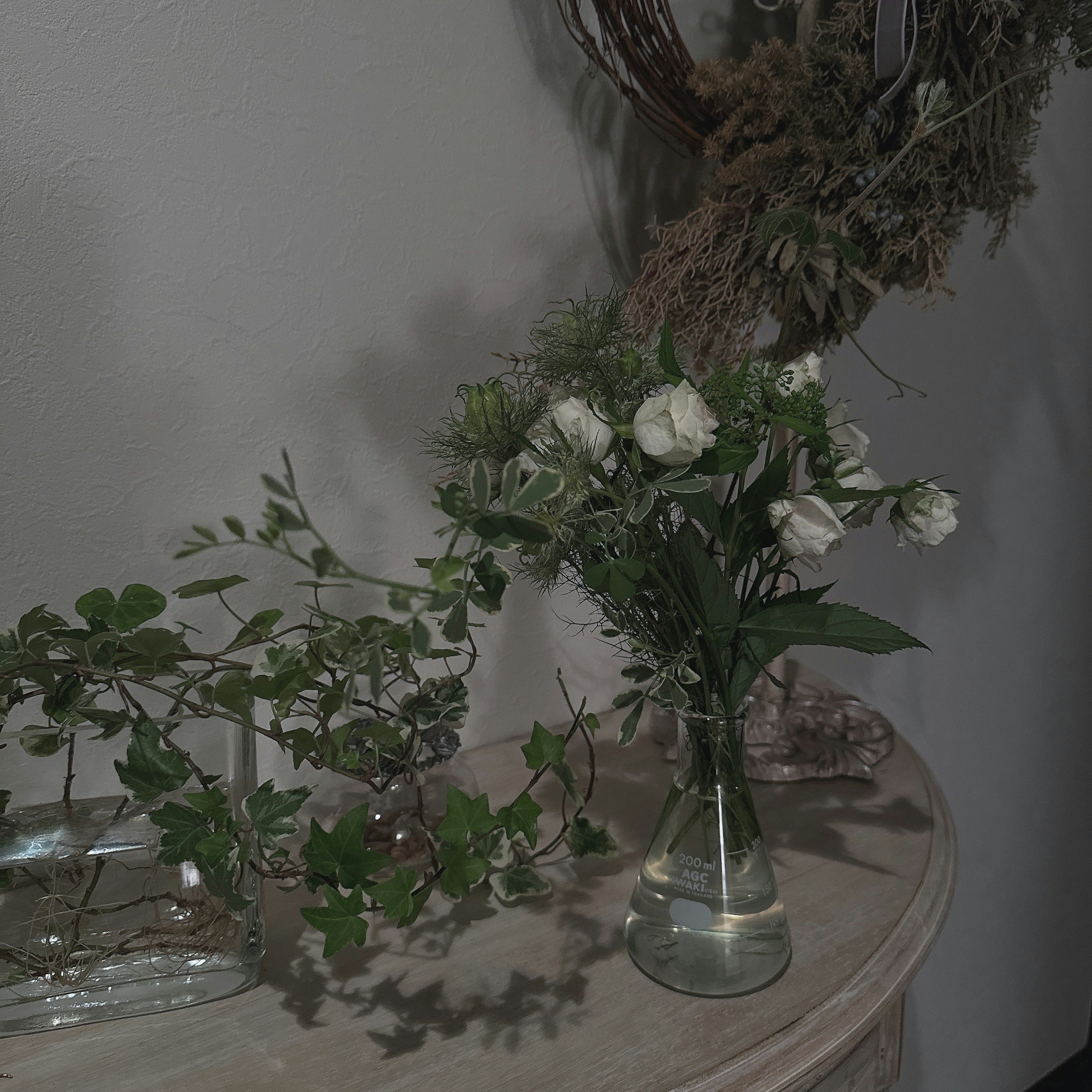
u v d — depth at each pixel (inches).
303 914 22.0
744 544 23.0
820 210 31.1
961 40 29.4
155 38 26.5
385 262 31.7
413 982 24.8
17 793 21.9
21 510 26.9
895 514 23.6
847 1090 26.2
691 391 20.3
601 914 27.9
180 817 22.4
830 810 33.3
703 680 22.5
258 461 30.5
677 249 32.1
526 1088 20.9
